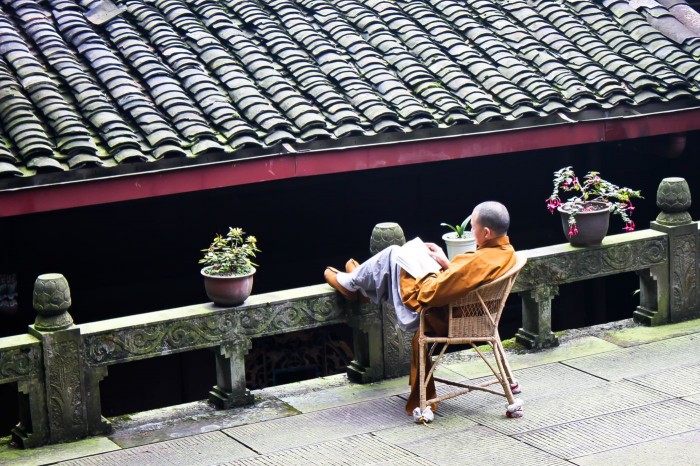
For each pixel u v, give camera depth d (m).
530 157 10.16
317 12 9.50
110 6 9.02
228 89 8.17
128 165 7.08
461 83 8.73
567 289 10.48
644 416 5.71
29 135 7.07
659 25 10.18
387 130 7.98
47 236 8.19
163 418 6.00
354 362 6.54
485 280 5.53
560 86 8.99
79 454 5.52
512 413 5.74
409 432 5.63
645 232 7.16
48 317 5.61
